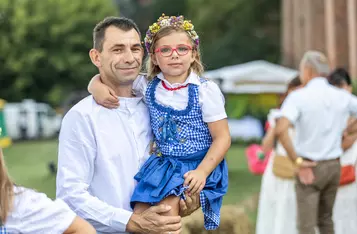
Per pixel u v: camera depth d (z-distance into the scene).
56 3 56.41
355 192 8.37
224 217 8.16
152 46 4.73
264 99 32.44
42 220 3.70
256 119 32.69
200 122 4.65
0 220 3.57
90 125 4.54
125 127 4.62
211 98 4.63
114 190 4.56
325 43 40.66
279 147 8.84
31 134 41.16
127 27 4.59
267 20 63.78
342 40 33.16
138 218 4.43
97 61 4.68
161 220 4.39
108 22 4.62
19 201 3.64
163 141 4.63
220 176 4.62
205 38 66.00
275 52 62.12
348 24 32.97
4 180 3.59
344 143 8.19
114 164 4.58
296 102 7.59
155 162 4.60
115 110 4.62
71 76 56.91
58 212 3.75
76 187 4.47
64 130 4.56
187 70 4.73
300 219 7.66
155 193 4.45
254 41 62.00
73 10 56.91
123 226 4.43
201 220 7.88
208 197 4.52
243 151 28.75
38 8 55.84
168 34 4.63
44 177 19.98
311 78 7.74
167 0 80.75
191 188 4.45
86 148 4.53
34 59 54.78
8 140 35.00
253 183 17.80
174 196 4.47
